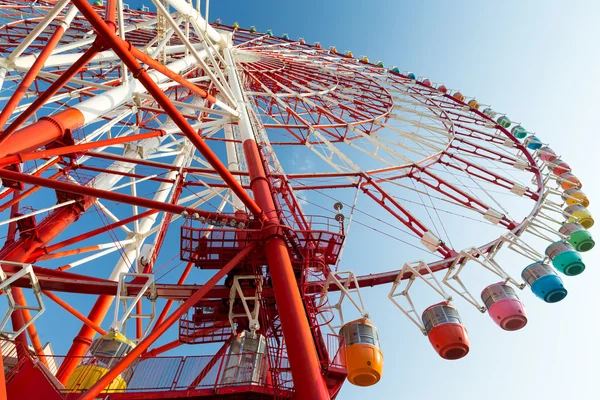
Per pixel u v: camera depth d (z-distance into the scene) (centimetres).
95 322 1717
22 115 1261
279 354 1389
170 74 1616
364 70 3841
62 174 1931
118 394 1287
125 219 1886
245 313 1596
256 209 1437
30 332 1705
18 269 1495
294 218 1667
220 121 2103
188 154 2509
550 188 2420
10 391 1226
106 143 1471
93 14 1166
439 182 2431
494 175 2581
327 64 3662
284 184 1820
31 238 1659
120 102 1709
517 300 1714
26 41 1530
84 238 1761
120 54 1202
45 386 1252
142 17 3503
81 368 1374
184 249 1603
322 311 1520
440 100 3572
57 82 1290
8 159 1220
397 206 2109
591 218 2316
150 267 1669
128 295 1435
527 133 3256
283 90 3241
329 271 1620
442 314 1530
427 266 1705
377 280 1698
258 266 1544
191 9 2394
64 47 1888
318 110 2889
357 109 3134
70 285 1408
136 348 1135
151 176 2039
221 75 2223
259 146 1931
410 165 2531
